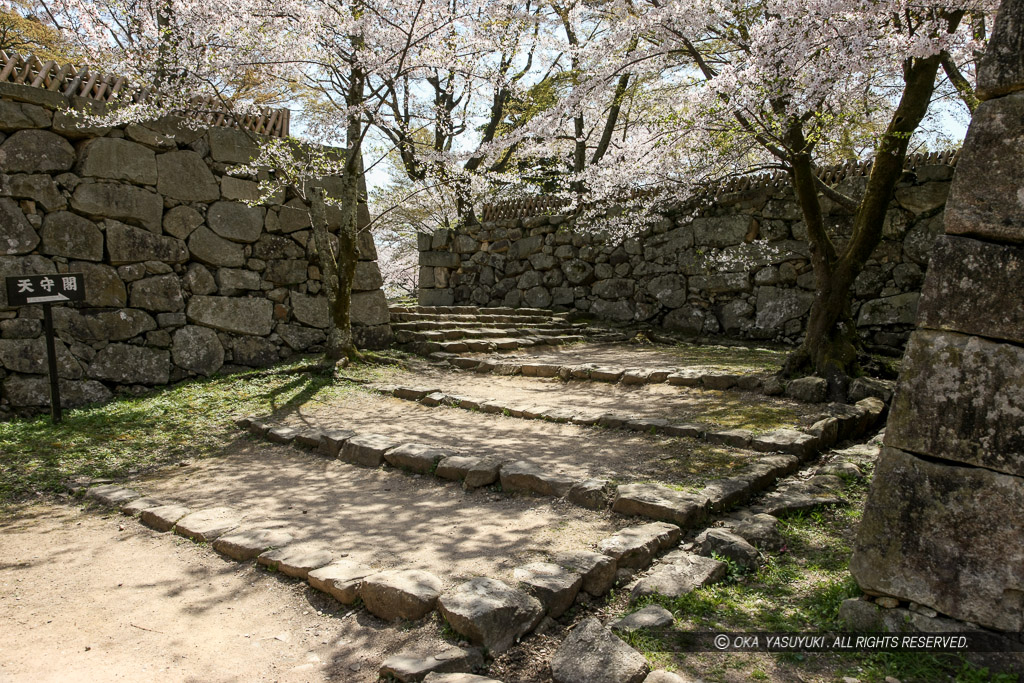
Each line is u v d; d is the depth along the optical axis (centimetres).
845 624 264
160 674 249
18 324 643
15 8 1041
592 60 829
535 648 263
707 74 709
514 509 400
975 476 236
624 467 451
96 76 709
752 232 1047
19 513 421
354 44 800
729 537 334
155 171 736
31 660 259
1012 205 230
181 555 357
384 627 279
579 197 1241
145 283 728
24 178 651
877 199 663
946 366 243
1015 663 227
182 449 551
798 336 1000
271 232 834
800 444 471
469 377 806
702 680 233
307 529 378
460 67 877
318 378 771
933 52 562
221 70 786
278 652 266
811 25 616
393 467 491
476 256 1440
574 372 770
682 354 945
